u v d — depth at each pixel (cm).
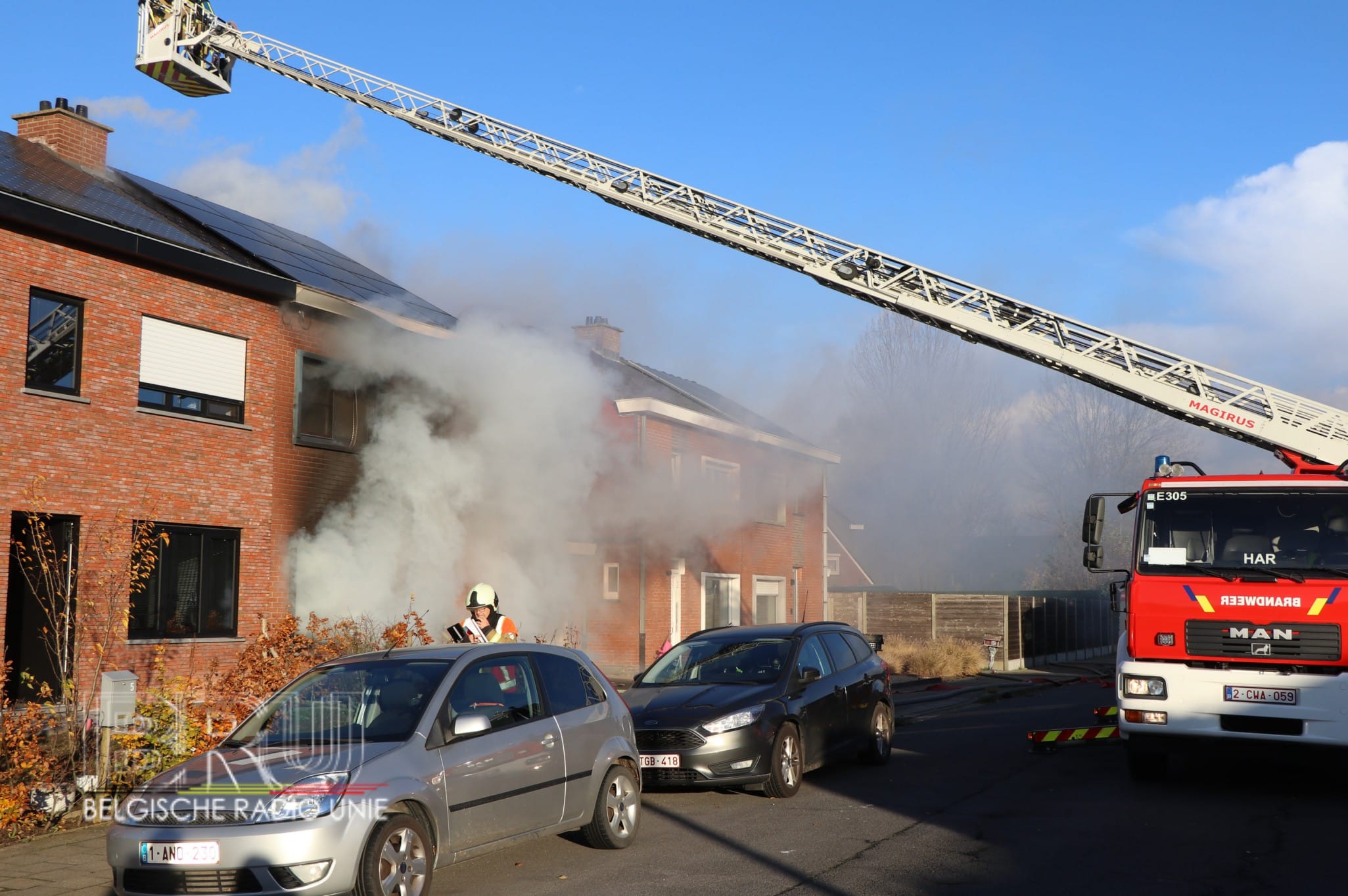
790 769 927
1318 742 852
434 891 625
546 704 691
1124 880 631
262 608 1454
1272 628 876
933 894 607
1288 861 675
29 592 1236
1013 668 2955
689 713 900
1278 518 909
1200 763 1104
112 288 1294
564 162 1437
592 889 624
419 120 1496
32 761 789
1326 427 1108
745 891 616
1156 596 915
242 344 1467
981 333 1237
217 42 1595
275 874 520
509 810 634
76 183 1455
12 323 1180
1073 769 1074
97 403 1266
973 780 1013
